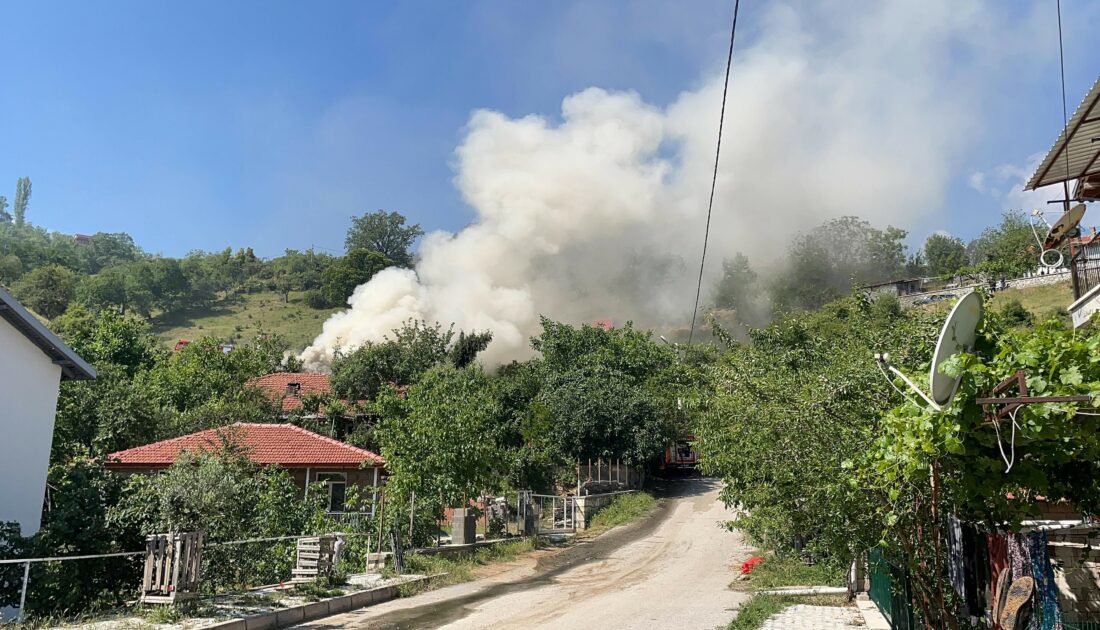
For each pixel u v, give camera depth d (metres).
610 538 30.62
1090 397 4.65
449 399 26.14
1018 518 6.22
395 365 45.31
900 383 6.56
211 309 110.12
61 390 27.03
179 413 33.72
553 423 42.72
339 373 45.34
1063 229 12.85
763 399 12.97
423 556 22.06
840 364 10.88
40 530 13.17
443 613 15.18
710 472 19.45
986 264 62.00
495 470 29.67
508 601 16.89
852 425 8.42
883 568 10.82
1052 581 5.47
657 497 44.03
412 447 23.09
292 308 112.31
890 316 15.79
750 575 20.09
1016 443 5.55
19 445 15.09
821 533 9.62
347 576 18.12
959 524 7.04
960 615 7.62
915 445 5.75
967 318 5.35
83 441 26.89
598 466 43.34
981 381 5.15
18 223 175.25
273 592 15.10
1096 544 7.93
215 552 14.51
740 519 18.56
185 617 12.23
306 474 27.86
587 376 48.66
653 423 43.84
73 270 129.75
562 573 22.22
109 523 13.38
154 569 12.66
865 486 7.14
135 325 43.78
